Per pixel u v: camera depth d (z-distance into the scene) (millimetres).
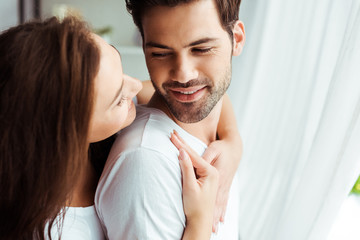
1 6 2113
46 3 2471
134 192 627
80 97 555
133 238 642
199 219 685
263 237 1332
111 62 607
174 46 661
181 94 718
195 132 837
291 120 1361
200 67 695
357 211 1131
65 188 591
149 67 715
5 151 564
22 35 545
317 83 1175
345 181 875
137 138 667
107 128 647
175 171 663
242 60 1639
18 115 547
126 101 675
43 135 559
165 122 753
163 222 646
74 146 565
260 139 1565
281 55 1441
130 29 2748
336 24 1084
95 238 741
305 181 983
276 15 1452
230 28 724
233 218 944
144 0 637
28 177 580
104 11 2664
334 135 896
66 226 696
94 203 749
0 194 591
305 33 1305
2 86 547
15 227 614
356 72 845
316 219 950
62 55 534
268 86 1520
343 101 870
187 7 630
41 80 536
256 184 1568
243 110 1632
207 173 709
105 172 671
